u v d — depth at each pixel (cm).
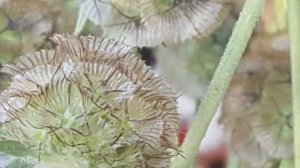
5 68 17
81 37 17
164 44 20
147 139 16
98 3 19
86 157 16
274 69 22
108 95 16
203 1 19
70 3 21
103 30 19
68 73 16
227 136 23
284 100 22
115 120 16
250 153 23
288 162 22
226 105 23
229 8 20
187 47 24
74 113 16
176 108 17
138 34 19
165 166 16
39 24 21
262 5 18
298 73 18
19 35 21
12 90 16
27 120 16
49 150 16
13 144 16
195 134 17
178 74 24
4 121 16
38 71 16
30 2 21
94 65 16
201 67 24
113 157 16
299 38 18
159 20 19
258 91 22
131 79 16
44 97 16
